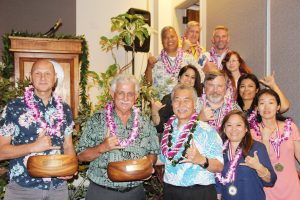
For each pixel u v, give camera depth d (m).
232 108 2.70
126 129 2.30
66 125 2.31
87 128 2.32
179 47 4.14
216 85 2.66
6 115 2.16
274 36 3.55
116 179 2.09
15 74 3.34
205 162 2.11
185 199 2.19
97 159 2.27
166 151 2.27
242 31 4.16
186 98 2.28
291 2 3.29
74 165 2.10
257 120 2.71
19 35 3.38
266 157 2.35
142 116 2.39
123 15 3.25
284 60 3.39
